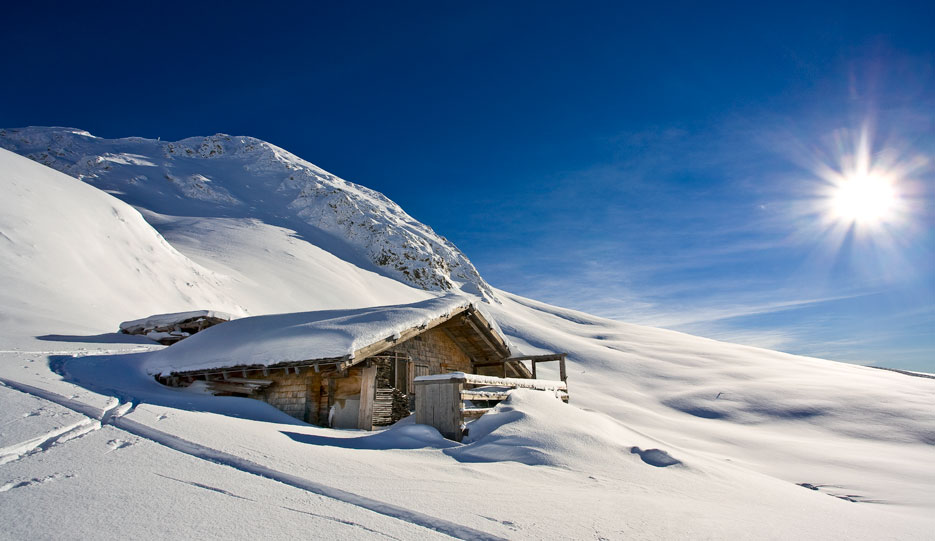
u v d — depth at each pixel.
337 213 111.69
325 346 9.92
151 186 95.38
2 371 8.81
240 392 11.13
